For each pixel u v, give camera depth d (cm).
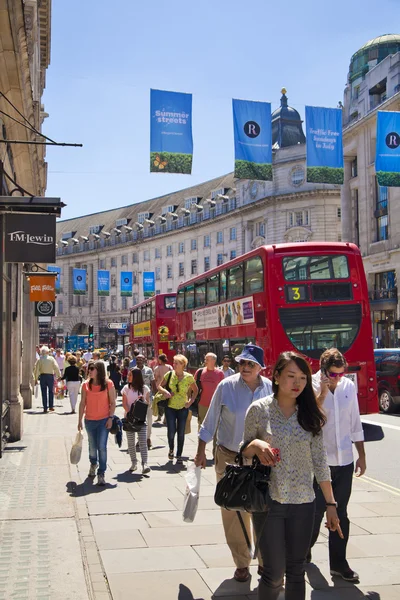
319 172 2027
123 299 10562
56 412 2075
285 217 6819
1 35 941
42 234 1114
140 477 1006
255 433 421
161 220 9756
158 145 1769
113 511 781
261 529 408
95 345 11031
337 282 1527
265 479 410
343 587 534
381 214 4362
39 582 528
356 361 1498
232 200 8062
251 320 1633
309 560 589
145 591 521
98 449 955
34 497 848
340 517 557
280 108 7081
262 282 1549
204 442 570
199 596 512
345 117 4922
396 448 1302
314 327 1496
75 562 579
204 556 611
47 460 1134
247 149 1886
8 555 599
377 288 4438
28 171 1681
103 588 527
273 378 419
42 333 11038
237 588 530
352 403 577
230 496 411
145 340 3488
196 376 1250
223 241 8181
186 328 2497
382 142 2216
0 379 1142
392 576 559
